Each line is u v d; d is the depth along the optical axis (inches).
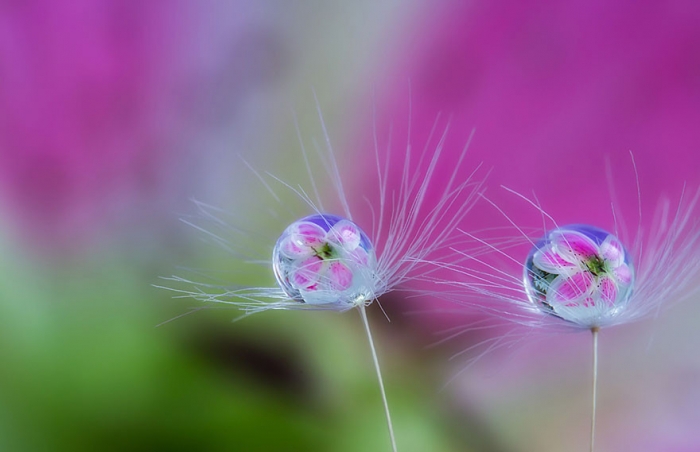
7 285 3.9
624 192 3.9
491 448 3.8
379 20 4.0
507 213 3.9
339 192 3.8
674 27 3.9
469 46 4.0
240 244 3.9
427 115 4.0
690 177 3.9
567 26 3.9
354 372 3.9
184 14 4.0
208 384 3.9
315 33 4.0
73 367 3.8
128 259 3.9
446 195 3.8
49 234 3.9
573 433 3.8
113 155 4.0
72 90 4.0
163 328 3.9
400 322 3.9
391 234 3.7
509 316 3.8
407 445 3.8
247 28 4.0
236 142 4.0
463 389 3.9
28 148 3.9
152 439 3.8
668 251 3.6
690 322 3.9
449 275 3.9
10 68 3.9
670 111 3.9
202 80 4.0
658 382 3.9
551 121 3.9
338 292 3.5
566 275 3.5
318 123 4.0
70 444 3.8
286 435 3.8
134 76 4.0
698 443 3.8
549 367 3.9
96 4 4.0
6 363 3.8
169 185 4.0
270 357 3.9
